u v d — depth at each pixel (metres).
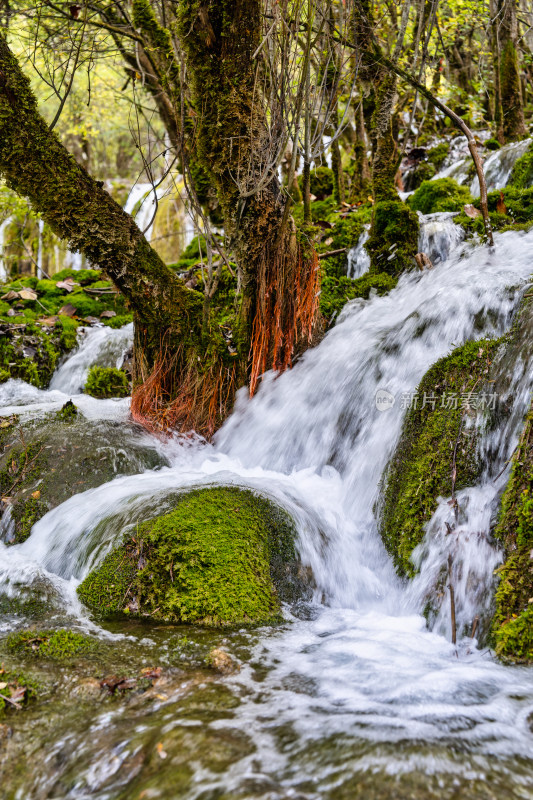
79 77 11.87
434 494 2.93
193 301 4.21
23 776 1.63
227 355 4.23
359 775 1.50
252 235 3.91
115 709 1.90
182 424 4.18
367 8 4.49
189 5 3.49
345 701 1.91
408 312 4.21
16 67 3.64
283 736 1.69
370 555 3.13
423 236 4.87
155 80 5.81
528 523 2.43
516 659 2.16
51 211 3.81
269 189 3.83
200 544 2.81
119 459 3.75
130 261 3.98
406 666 2.17
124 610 2.71
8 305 6.62
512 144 6.59
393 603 2.84
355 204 7.18
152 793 1.47
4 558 3.14
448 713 1.82
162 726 1.76
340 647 2.36
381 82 4.75
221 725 1.75
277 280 4.04
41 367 5.96
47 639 2.37
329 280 5.02
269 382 4.19
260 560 2.83
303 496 3.42
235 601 2.64
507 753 1.60
